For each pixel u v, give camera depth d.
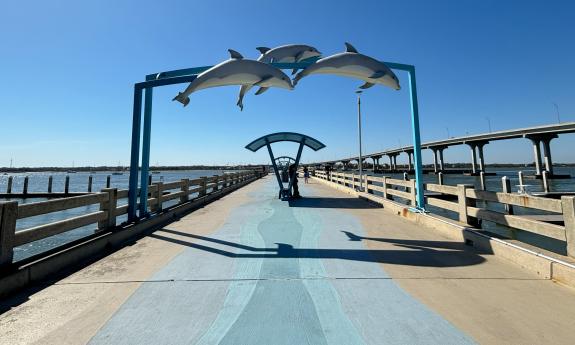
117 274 4.16
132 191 6.80
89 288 3.70
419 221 7.63
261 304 3.28
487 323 2.89
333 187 21.67
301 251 5.23
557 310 3.12
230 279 3.97
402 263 4.59
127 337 2.70
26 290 3.64
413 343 2.59
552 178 55.22
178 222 7.92
